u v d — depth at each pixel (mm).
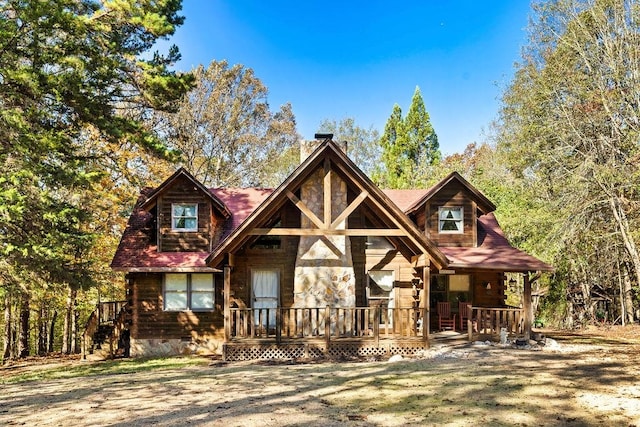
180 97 18266
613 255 26047
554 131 25547
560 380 11250
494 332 18234
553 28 25891
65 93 16109
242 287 18688
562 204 25594
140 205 21922
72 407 9672
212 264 15977
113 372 14961
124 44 19469
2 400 10750
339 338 16094
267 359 15891
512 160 28938
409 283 18750
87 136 24094
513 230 28750
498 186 33469
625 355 15102
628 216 24766
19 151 15148
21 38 15852
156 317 18938
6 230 15820
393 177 48375
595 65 24969
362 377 12188
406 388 10781
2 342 31484
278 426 8078
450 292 21062
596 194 24812
